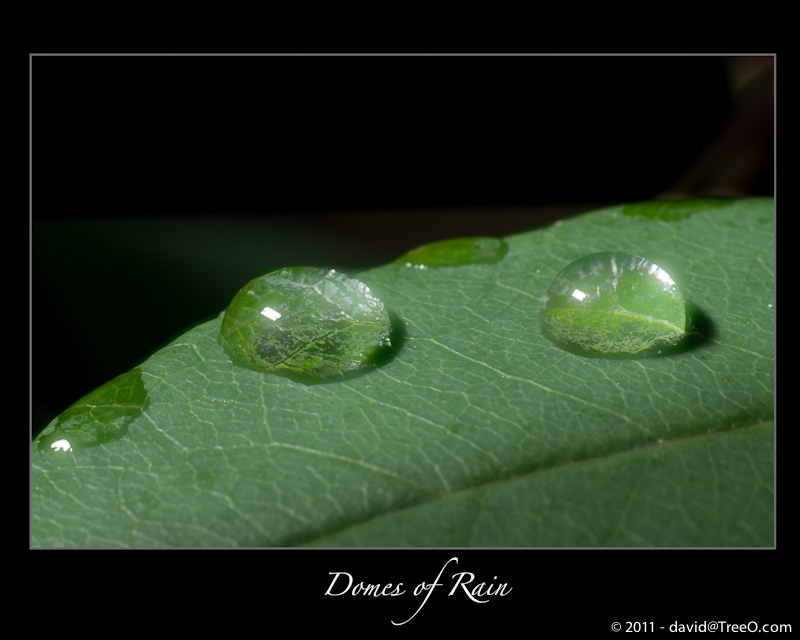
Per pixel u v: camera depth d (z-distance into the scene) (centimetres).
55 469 8
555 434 8
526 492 8
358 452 8
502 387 9
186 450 8
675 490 8
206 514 8
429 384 9
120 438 9
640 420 8
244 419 9
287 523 8
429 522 8
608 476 8
